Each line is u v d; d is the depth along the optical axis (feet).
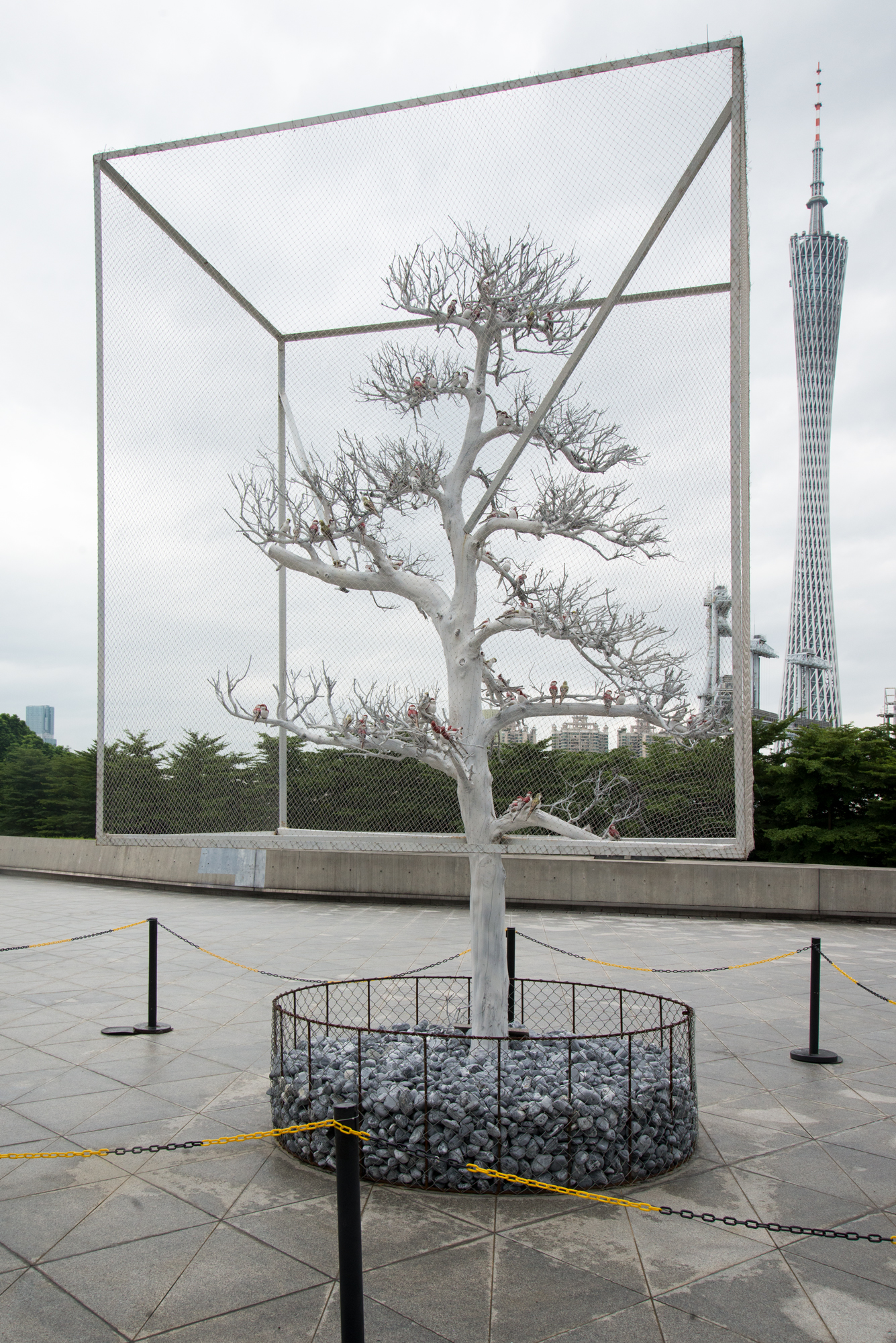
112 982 32.35
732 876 50.11
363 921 46.24
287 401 26.09
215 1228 14.80
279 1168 17.11
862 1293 13.19
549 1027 26.40
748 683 19.66
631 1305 12.72
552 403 19.03
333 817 26.81
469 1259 13.87
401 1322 12.23
